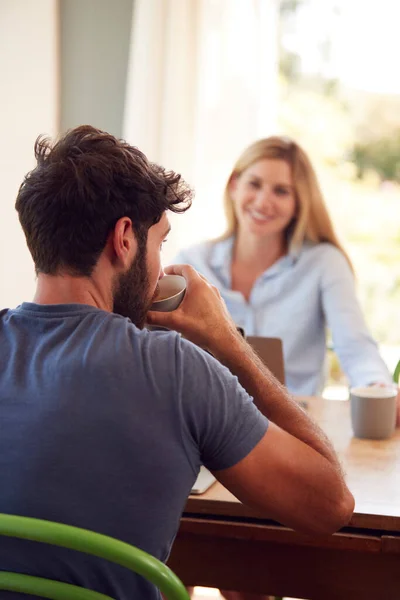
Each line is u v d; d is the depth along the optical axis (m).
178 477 0.93
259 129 3.05
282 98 3.33
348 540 1.22
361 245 3.49
